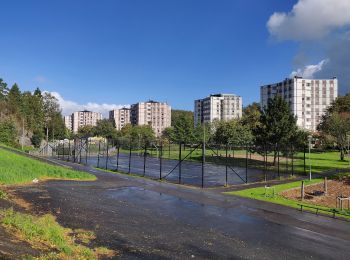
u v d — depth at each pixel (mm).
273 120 49719
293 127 50375
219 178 40219
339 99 99812
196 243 15594
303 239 16938
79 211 20188
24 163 39438
